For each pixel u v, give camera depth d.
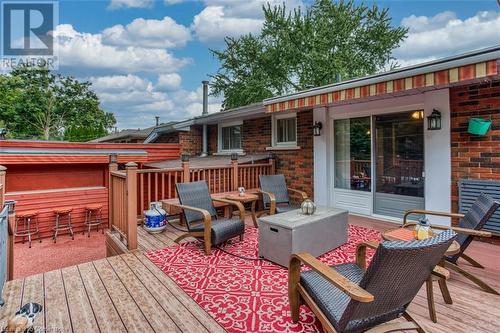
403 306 2.24
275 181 6.30
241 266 3.77
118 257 4.06
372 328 2.09
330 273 2.07
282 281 3.34
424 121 5.22
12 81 20.14
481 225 3.04
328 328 2.03
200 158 9.45
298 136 7.50
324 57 14.89
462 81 3.94
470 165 4.67
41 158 6.93
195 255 4.15
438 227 3.23
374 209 6.24
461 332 2.37
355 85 4.89
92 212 7.86
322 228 4.05
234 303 2.86
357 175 6.54
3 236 2.94
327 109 6.83
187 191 4.84
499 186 4.33
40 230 7.14
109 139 15.95
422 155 5.43
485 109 4.50
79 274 3.50
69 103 22.64
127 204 4.29
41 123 21.36
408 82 4.24
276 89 17.02
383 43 14.80
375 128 6.15
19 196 6.87
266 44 16.81
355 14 15.29
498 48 3.38
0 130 7.20
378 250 1.76
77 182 7.89
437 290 3.09
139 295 3.00
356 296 1.74
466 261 3.81
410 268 1.88
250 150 9.08
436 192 5.05
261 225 4.01
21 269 5.35
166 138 12.20
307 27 15.41
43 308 2.74
